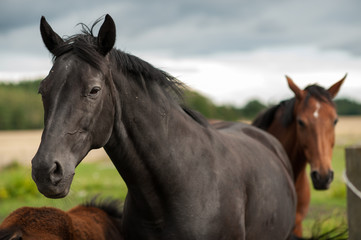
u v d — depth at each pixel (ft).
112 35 10.19
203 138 12.42
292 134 22.77
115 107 10.57
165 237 11.60
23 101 195.72
